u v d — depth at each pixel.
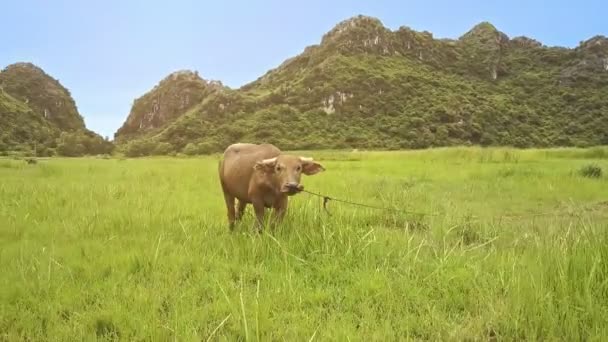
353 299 4.71
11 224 7.81
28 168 22.36
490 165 22.86
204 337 4.02
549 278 4.60
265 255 6.06
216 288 5.00
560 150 31.66
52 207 9.44
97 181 15.40
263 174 7.01
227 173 7.77
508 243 7.20
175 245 6.59
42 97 129.50
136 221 7.99
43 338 3.99
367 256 5.80
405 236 6.76
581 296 4.26
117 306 4.50
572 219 9.01
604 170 18.30
